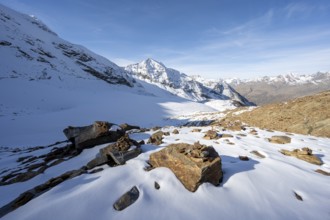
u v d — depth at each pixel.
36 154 16.91
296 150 10.22
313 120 17.22
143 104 81.50
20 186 8.74
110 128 13.21
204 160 6.90
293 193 6.52
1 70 85.38
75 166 9.99
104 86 133.50
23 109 55.19
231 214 5.44
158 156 7.89
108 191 6.20
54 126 39.09
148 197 5.92
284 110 20.92
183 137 13.20
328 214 5.62
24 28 161.25
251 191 6.40
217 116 32.41
